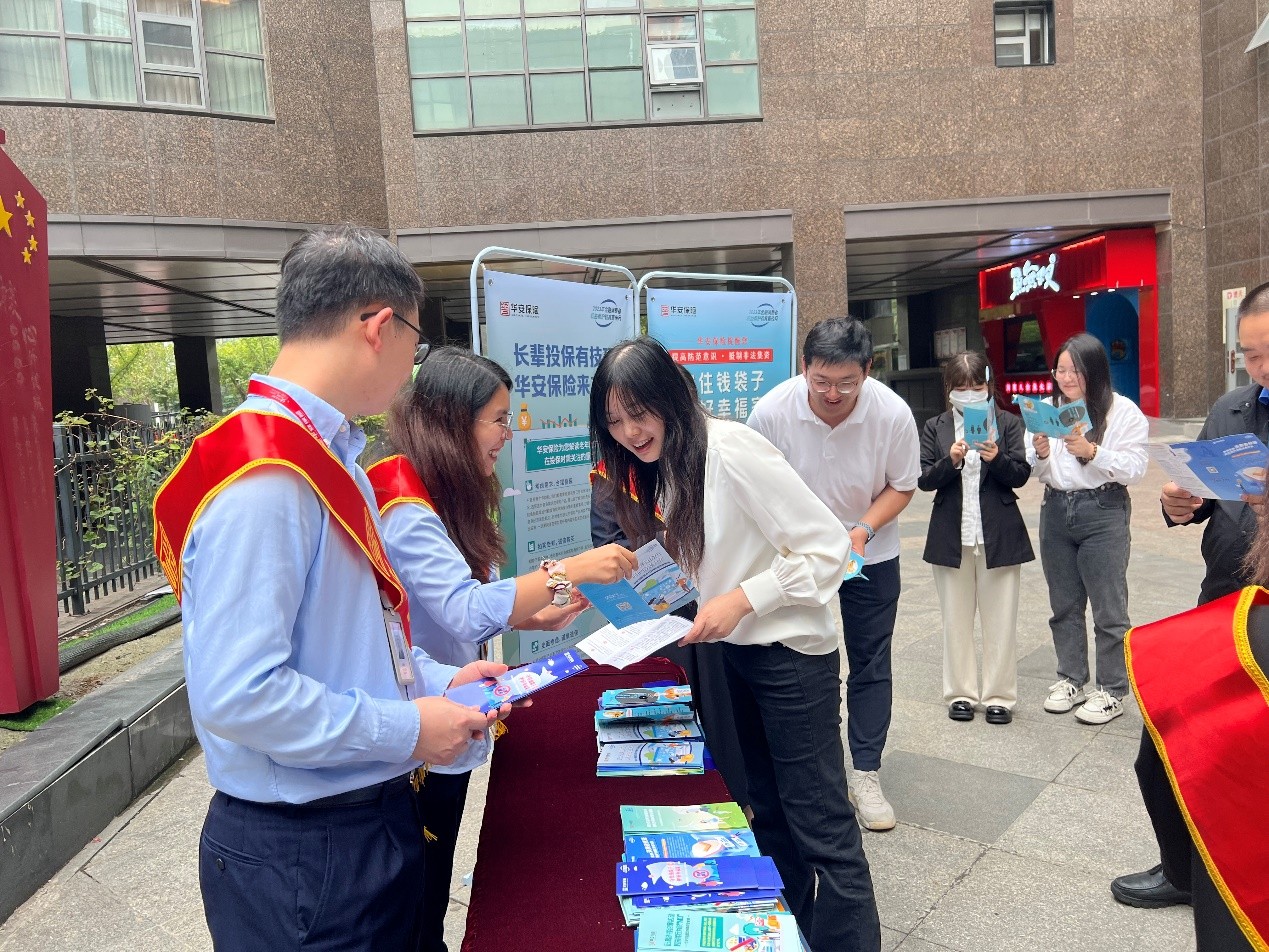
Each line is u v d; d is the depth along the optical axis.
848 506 2.81
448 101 11.37
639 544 1.94
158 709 3.67
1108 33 11.87
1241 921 1.00
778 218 11.75
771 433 2.80
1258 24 11.12
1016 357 17.08
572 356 3.64
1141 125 12.06
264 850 1.17
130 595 5.99
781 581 1.72
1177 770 1.07
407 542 1.63
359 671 1.20
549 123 11.44
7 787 2.79
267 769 1.16
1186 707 1.08
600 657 1.50
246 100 10.30
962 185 11.91
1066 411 3.16
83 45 9.47
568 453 3.65
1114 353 14.77
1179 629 1.14
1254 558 1.19
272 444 1.09
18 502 3.66
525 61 11.38
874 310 24.08
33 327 3.81
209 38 10.02
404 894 1.26
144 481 6.26
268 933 1.17
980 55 11.75
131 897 2.68
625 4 11.40
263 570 1.05
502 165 11.43
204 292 12.73
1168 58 11.98
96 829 3.11
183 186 9.91
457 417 1.82
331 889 1.17
